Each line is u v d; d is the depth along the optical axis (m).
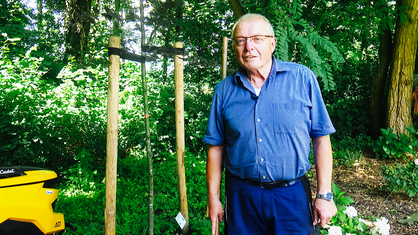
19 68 4.57
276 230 1.56
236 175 1.63
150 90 5.03
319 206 1.57
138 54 1.92
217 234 1.76
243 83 1.58
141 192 3.78
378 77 6.59
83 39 6.06
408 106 5.99
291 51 3.14
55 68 6.03
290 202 1.55
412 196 4.08
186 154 4.88
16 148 3.99
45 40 6.86
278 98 1.51
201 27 5.41
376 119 6.77
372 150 6.40
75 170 3.96
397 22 5.91
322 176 1.58
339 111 7.19
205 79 6.68
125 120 4.69
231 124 1.60
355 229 2.77
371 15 4.55
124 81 5.16
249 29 1.52
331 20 4.40
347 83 7.85
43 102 4.14
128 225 3.06
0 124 3.81
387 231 2.57
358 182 4.90
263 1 3.82
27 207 1.79
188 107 5.85
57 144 4.20
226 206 1.70
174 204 3.60
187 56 2.29
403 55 5.90
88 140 4.31
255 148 1.54
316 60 2.93
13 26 5.89
